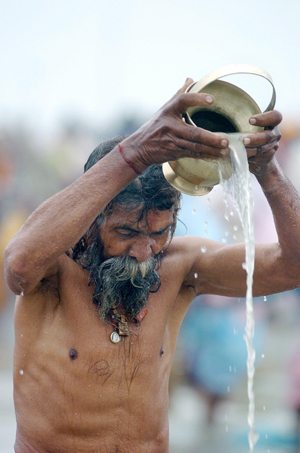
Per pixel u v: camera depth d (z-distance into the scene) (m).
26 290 3.59
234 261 4.20
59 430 3.85
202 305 8.77
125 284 3.91
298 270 4.05
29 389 3.89
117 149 3.46
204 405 8.68
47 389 3.86
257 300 9.65
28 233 3.45
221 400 8.63
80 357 3.87
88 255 3.98
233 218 9.16
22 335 3.93
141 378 3.96
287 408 8.63
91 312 3.94
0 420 7.90
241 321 8.74
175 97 3.32
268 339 10.42
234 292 4.37
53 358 3.87
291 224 3.84
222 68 3.24
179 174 3.60
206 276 4.38
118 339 3.92
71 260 4.03
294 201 3.84
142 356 3.97
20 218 12.63
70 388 3.84
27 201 12.70
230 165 3.33
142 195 3.69
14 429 7.59
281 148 10.70
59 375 3.86
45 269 3.54
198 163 3.47
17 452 3.89
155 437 4.02
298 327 10.42
